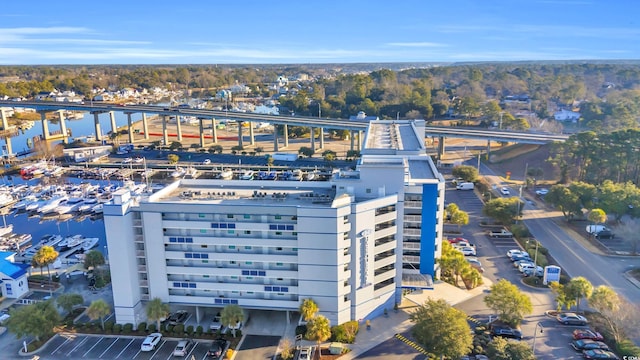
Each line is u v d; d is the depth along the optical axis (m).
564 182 192.00
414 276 102.00
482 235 142.00
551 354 83.06
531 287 108.12
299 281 90.75
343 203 88.88
